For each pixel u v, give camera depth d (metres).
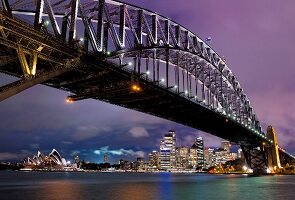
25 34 33.28
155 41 57.72
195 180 128.88
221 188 75.38
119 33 50.16
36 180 135.62
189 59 73.62
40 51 36.16
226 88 100.50
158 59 60.44
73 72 46.28
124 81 50.69
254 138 132.75
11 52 36.84
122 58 48.97
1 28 31.48
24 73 34.31
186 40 72.12
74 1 41.12
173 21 66.19
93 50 43.94
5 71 42.47
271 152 161.38
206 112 77.19
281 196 54.62
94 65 43.81
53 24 37.34
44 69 40.16
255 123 131.38
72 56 40.06
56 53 38.97
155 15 58.97
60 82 49.88
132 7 53.34
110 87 51.78
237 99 109.81
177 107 69.94
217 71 92.19
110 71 46.75
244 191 65.94
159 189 72.12
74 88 53.06
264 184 92.81
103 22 46.75
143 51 53.59
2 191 67.38
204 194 58.50
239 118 105.88
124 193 61.09
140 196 54.84
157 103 65.44
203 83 81.06
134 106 66.94
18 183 106.12
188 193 60.88
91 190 69.62
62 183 105.69
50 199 49.44
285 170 192.62
